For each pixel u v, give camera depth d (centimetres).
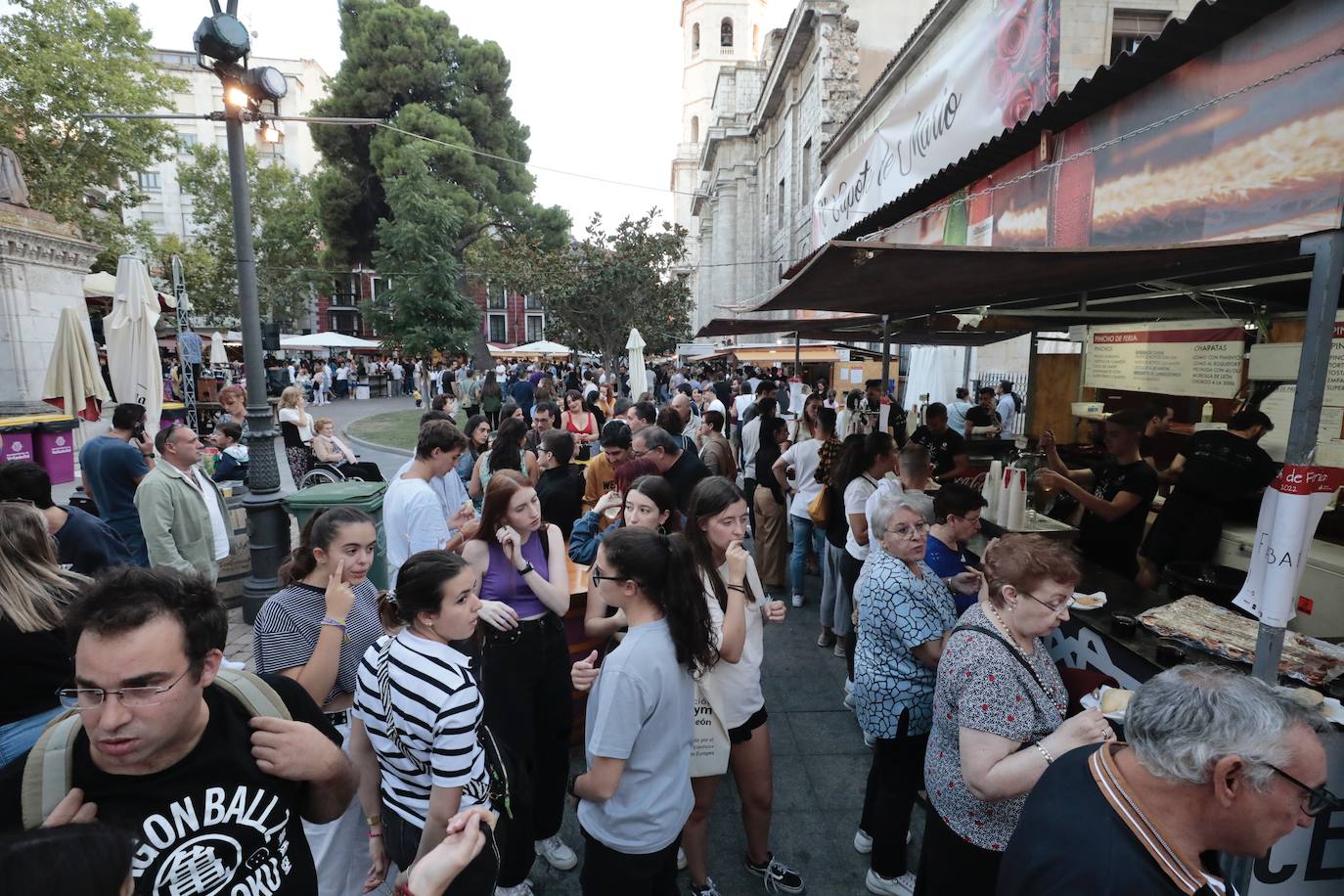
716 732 265
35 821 127
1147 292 454
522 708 293
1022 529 406
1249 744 121
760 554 671
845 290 376
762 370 3092
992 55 781
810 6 2058
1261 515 222
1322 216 284
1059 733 186
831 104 2091
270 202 3922
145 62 2258
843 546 494
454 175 3161
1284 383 514
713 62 6225
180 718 130
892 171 1031
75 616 127
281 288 3922
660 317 2197
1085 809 136
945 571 331
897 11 1952
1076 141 464
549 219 3572
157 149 2312
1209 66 348
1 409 1085
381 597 237
